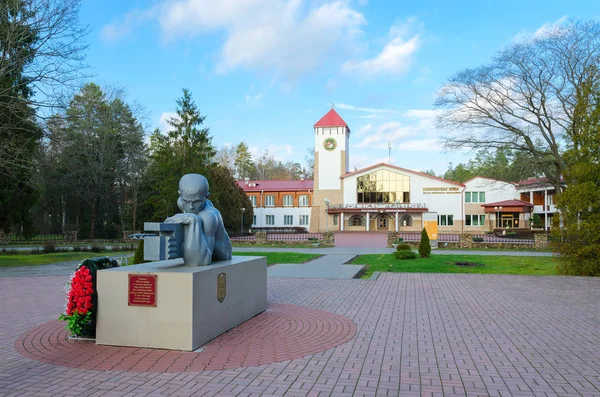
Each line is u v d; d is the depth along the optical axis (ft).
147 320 20.84
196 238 23.47
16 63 59.47
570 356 19.94
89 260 22.70
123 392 15.37
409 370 17.87
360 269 56.75
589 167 48.21
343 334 23.75
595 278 46.83
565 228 49.88
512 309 30.94
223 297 23.76
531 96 82.28
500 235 142.51
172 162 92.48
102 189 139.54
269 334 23.58
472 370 17.90
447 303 33.17
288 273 52.37
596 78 67.67
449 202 177.47
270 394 15.20
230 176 161.58
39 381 16.48
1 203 73.10
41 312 29.60
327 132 188.96
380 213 183.21
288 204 197.26
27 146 70.28
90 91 131.23
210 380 16.57
